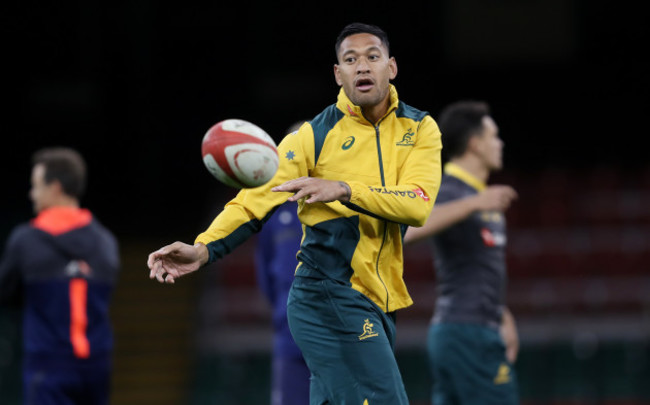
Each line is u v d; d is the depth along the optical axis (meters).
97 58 63.38
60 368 17.30
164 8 64.50
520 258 47.31
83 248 17.77
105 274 18.05
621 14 62.81
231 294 47.06
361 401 10.75
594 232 49.12
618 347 42.31
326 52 64.69
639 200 51.25
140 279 50.84
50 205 18.03
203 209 61.50
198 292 49.81
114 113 63.47
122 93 63.38
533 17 63.34
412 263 46.38
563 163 63.06
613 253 47.19
